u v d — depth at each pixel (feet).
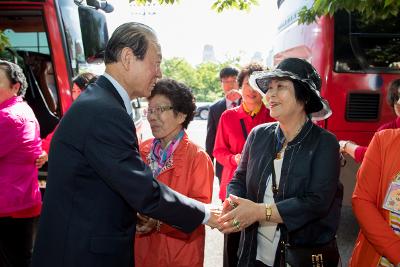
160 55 5.53
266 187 6.18
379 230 5.54
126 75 5.28
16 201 8.30
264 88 6.32
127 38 5.16
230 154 9.67
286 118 5.96
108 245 4.89
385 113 12.60
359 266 6.15
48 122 11.24
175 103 6.56
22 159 8.37
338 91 12.48
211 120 12.62
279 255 6.06
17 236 9.16
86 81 10.07
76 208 4.87
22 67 11.32
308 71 5.84
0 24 11.23
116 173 4.78
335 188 5.79
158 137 6.75
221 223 5.74
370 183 5.88
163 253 6.50
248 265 6.30
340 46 12.38
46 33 10.71
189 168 6.65
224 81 13.71
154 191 5.09
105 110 4.85
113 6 13.71
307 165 5.78
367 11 8.93
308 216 5.62
